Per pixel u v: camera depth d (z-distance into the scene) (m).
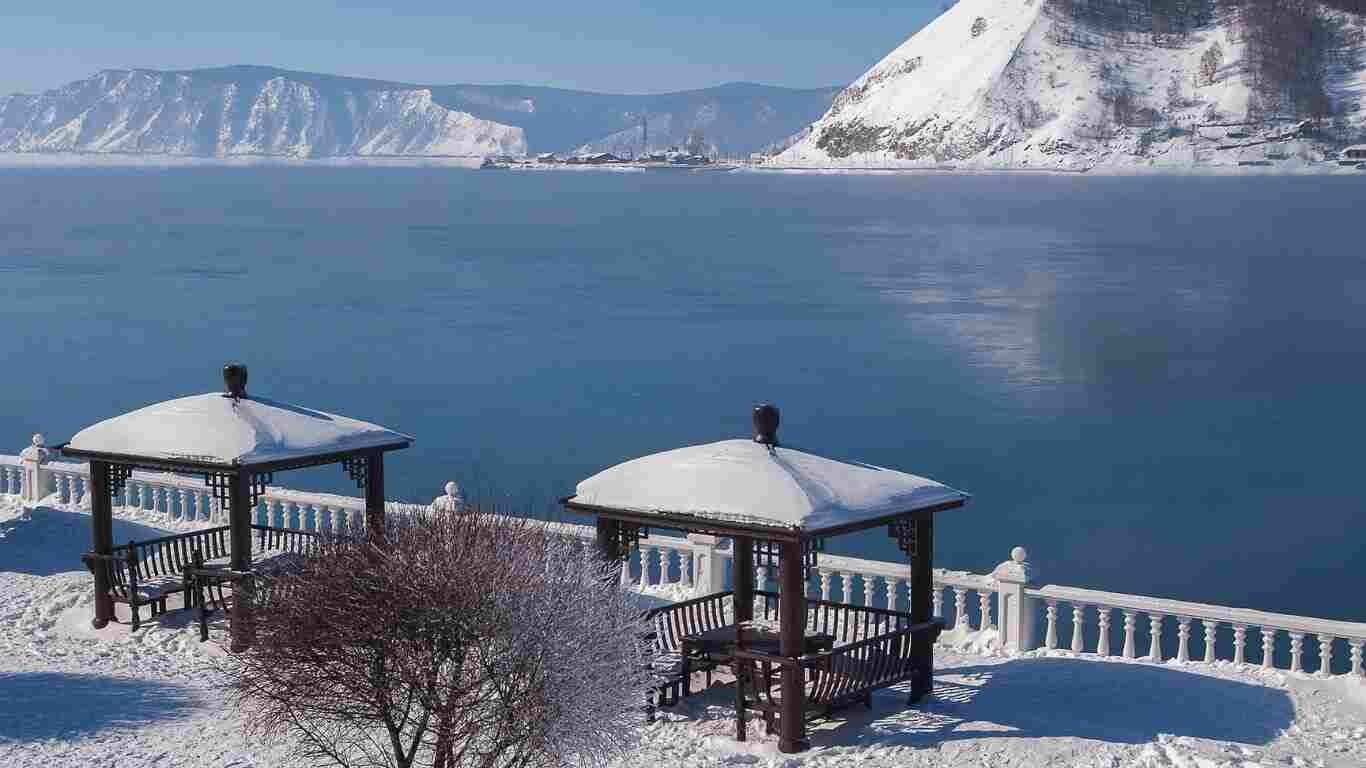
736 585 18.64
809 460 16.25
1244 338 95.75
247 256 170.38
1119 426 64.75
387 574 12.81
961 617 20.41
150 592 20.45
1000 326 102.88
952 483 53.50
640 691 13.83
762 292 128.75
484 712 12.79
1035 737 15.14
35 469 30.91
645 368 82.00
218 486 19.56
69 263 157.62
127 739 15.55
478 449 58.91
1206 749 14.56
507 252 180.00
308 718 13.50
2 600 22.47
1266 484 52.91
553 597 12.96
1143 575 40.84
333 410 67.62
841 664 15.98
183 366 81.38
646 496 15.95
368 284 134.00
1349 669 32.66
